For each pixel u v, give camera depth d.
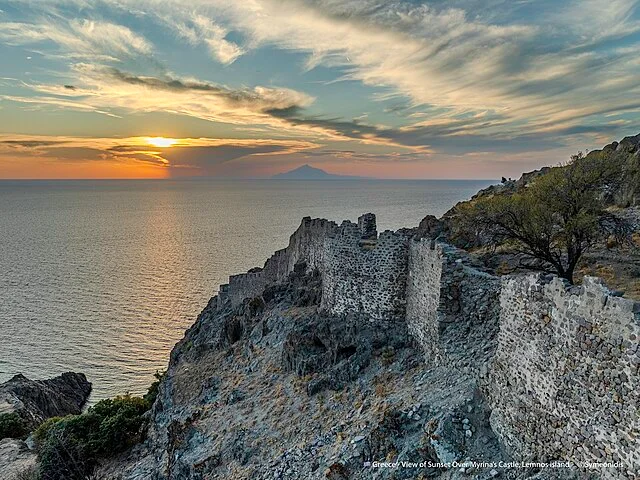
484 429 17.28
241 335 41.16
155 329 82.38
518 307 16.75
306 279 39.72
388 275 27.14
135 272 125.44
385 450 18.64
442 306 22.42
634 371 11.84
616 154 38.75
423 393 20.53
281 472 21.09
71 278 120.00
